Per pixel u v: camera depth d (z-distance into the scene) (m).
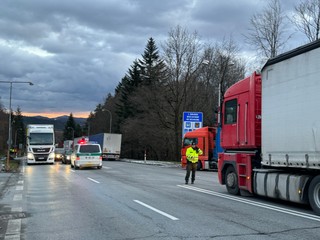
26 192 14.95
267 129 11.36
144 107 54.12
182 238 7.32
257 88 12.62
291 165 10.22
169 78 49.88
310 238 7.25
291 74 10.31
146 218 9.31
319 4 34.38
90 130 123.38
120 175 23.67
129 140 69.12
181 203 11.67
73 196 13.52
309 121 9.55
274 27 38.25
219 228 8.15
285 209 10.55
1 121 111.69
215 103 51.16
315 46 9.44
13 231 8.20
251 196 13.28
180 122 49.72
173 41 49.47
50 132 39.53
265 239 7.19
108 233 7.85
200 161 29.77
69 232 8.02
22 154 108.44
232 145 13.69
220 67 51.97
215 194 13.88
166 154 64.88
